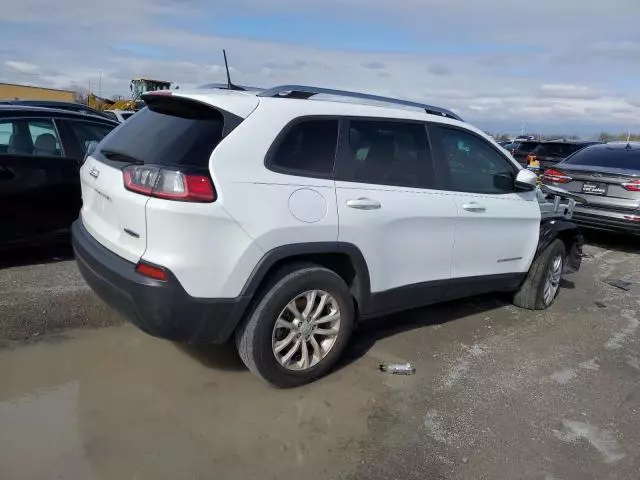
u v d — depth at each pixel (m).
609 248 8.80
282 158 3.30
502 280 5.00
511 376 4.00
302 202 3.31
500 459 3.01
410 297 4.16
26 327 4.13
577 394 3.80
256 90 3.86
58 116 5.77
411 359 4.16
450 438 3.17
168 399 3.35
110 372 3.62
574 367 4.23
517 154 17.30
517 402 3.63
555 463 3.02
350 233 3.54
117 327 4.29
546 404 3.63
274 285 3.32
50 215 5.63
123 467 2.71
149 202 2.96
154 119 3.54
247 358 3.37
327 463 2.87
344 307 3.66
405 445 3.07
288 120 3.37
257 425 3.15
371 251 3.70
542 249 5.28
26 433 2.92
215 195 2.99
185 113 3.40
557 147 16.72
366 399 3.53
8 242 5.41
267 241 3.17
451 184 4.34
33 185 5.46
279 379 3.46
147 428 3.04
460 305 5.46
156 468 2.73
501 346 4.53
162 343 4.07
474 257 4.58
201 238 2.97
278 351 3.43
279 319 3.37
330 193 3.46
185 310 3.02
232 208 3.04
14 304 4.48
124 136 3.62
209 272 3.02
